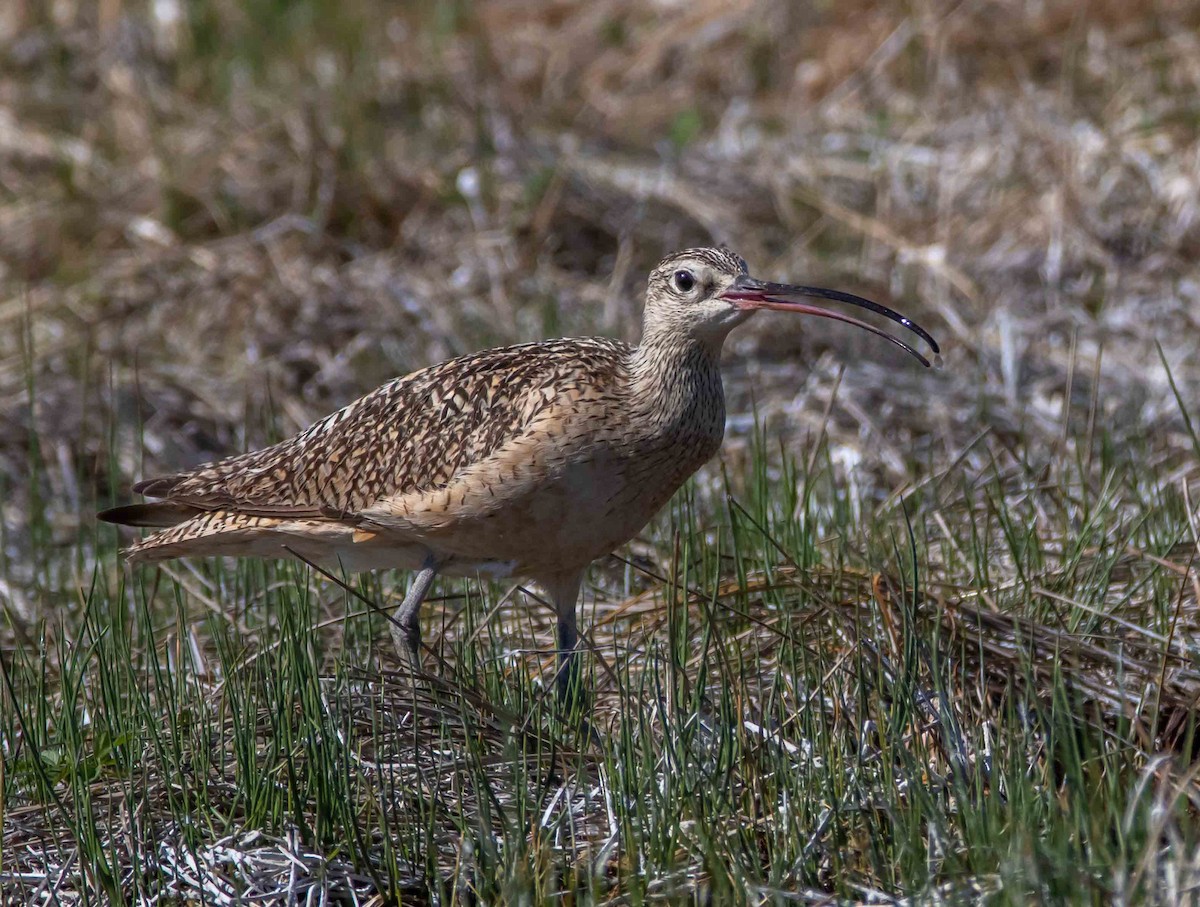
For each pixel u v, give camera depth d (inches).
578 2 1035.3
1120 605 441.4
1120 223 741.3
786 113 893.8
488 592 503.2
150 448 639.8
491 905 342.3
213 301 727.1
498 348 458.9
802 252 757.9
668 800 358.6
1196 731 378.9
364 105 876.6
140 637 461.4
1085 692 399.5
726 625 448.8
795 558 467.5
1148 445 577.0
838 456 595.8
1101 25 893.2
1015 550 443.5
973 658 412.5
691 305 426.0
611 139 872.9
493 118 869.8
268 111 864.3
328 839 368.8
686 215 790.5
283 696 392.2
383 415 443.5
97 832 359.6
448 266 751.7
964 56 897.5
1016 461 579.5
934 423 622.8
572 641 447.8
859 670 385.4
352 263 758.5
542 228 765.3
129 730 399.2
